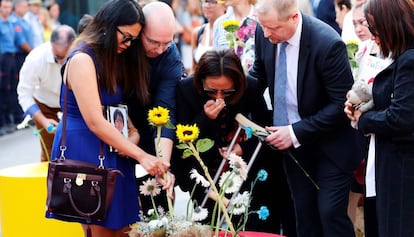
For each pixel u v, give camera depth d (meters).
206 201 5.07
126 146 4.60
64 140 4.71
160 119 4.55
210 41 7.30
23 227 5.78
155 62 5.10
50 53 6.86
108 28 4.62
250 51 5.78
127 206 4.86
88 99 4.57
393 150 4.43
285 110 5.12
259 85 5.18
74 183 4.58
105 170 4.56
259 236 4.55
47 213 4.74
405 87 4.30
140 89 4.93
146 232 4.16
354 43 5.37
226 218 4.37
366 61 4.67
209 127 5.04
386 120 4.36
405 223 4.41
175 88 5.13
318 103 5.02
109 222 4.71
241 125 5.01
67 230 5.75
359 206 5.96
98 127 4.59
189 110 5.13
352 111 4.59
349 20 6.45
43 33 15.26
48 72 6.91
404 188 4.40
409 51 4.31
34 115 6.93
